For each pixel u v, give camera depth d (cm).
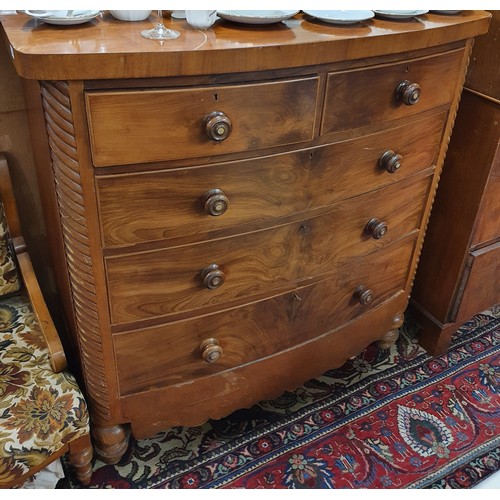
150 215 101
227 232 111
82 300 109
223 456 144
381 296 154
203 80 92
